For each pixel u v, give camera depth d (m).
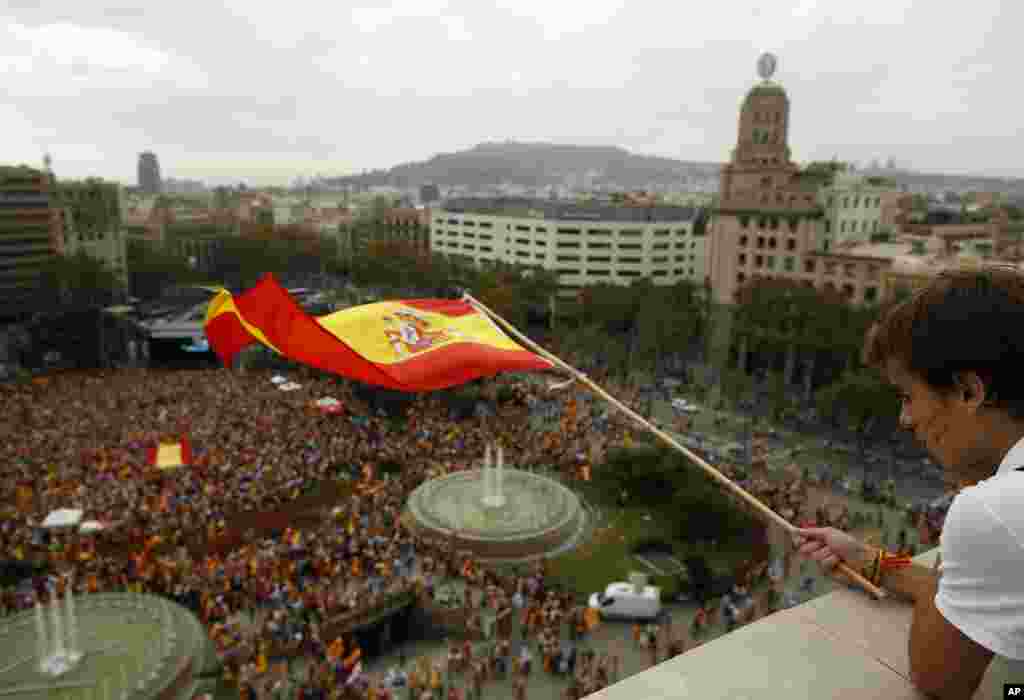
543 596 53.12
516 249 176.62
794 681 5.68
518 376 112.00
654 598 49.84
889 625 6.39
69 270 145.38
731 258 131.38
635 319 127.31
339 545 57.53
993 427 4.30
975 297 4.27
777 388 96.94
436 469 73.38
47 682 41.25
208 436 81.81
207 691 42.28
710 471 8.30
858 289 113.12
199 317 142.25
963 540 3.82
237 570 53.41
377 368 12.05
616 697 5.61
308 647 45.41
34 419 89.44
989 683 4.27
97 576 53.31
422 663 45.38
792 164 130.75
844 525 63.97
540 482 70.06
